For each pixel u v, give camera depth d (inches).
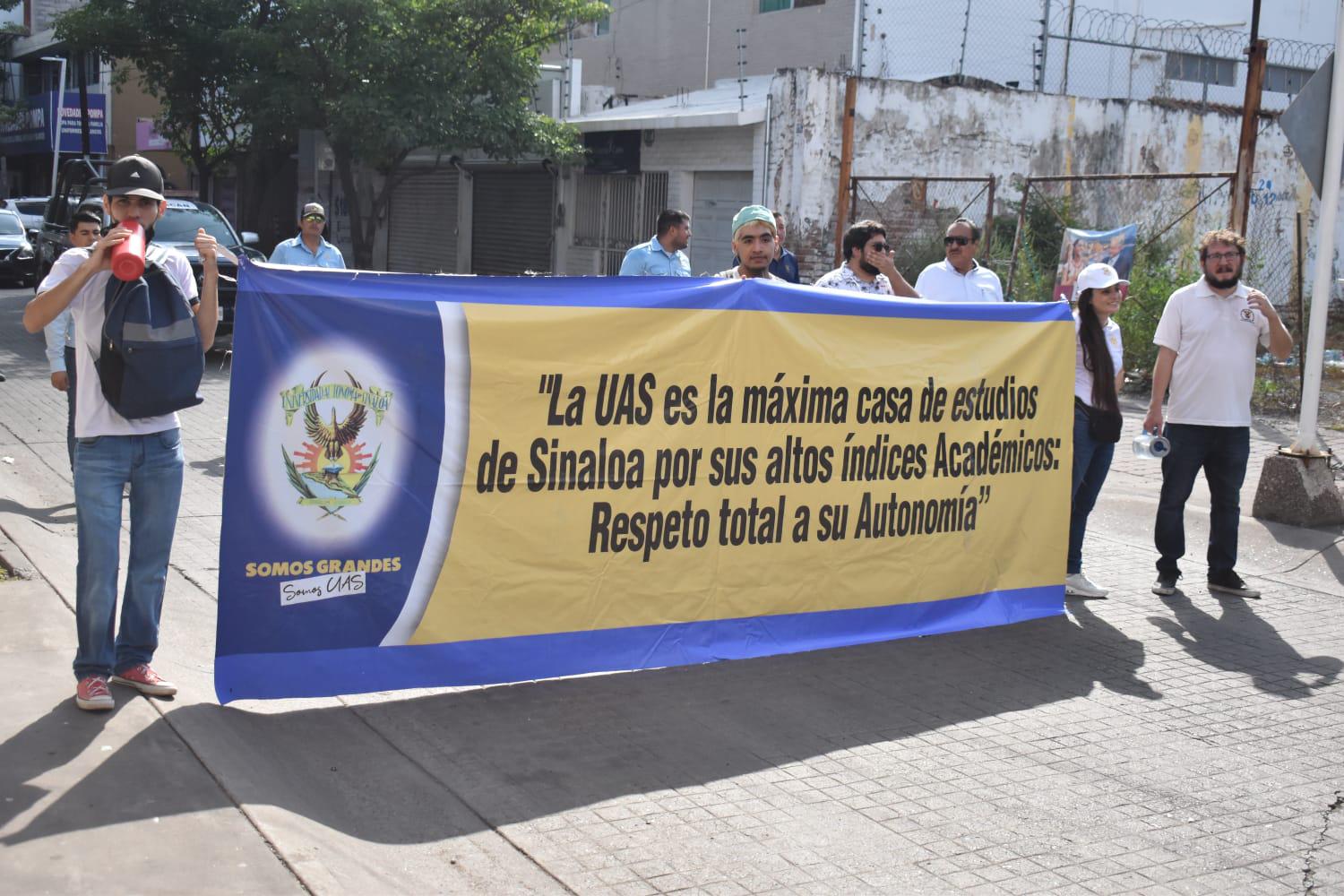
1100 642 252.4
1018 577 264.7
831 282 284.2
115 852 141.9
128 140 1790.1
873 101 785.6
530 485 205.6
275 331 184.7
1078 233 615.5
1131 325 605.0
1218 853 164.2
